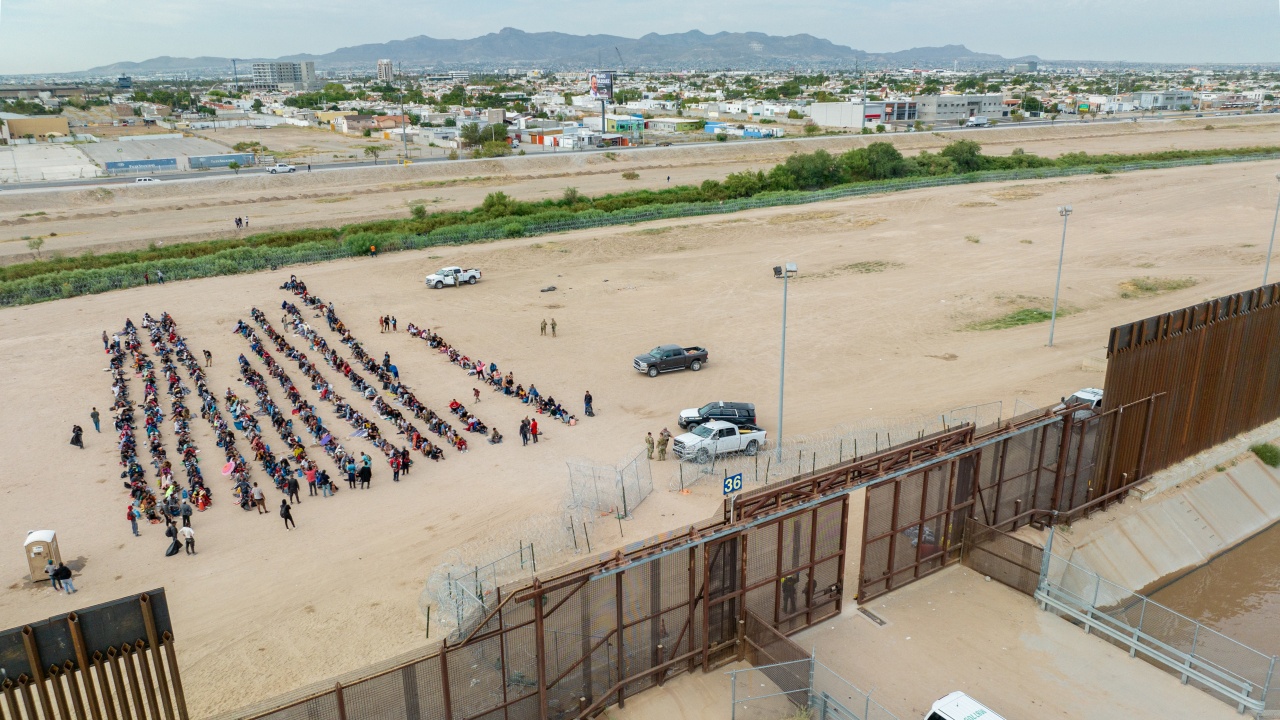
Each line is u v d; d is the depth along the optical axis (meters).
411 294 72.50
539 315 65.94
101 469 39.78
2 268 82.88
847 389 48.81
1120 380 31.72
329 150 186.50
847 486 24.83
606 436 42.62
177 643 25.89
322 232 99.06
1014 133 189.50
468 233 93.31
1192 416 36.06
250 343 58.78
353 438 42.81
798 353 55.66
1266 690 22.14
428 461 39.88
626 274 78.31
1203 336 35.06
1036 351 54.44
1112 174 123.12
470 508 34.78
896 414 44.00
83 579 30.03
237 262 82.62
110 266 84.56
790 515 23.52
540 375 52.50
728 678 23.06
